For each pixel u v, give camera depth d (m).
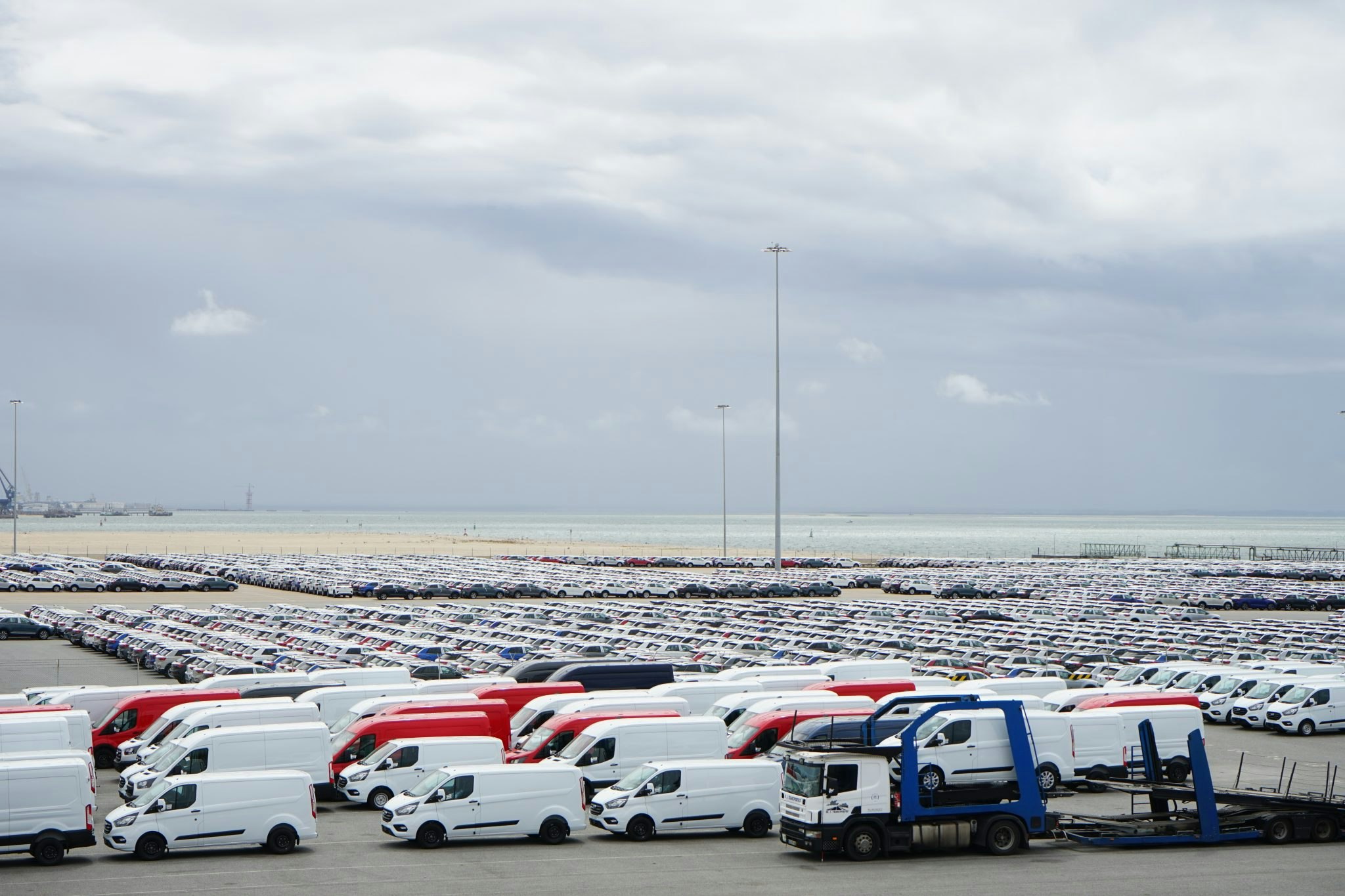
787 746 41.19
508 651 80.25
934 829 37.25
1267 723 64.44
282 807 38.09
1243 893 32.41
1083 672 75.69
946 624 102.50
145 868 35.44
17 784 35.84
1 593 139.75
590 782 43.84
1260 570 185.88
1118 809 44.38
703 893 32.34
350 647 80.19
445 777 39.22
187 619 103.38
